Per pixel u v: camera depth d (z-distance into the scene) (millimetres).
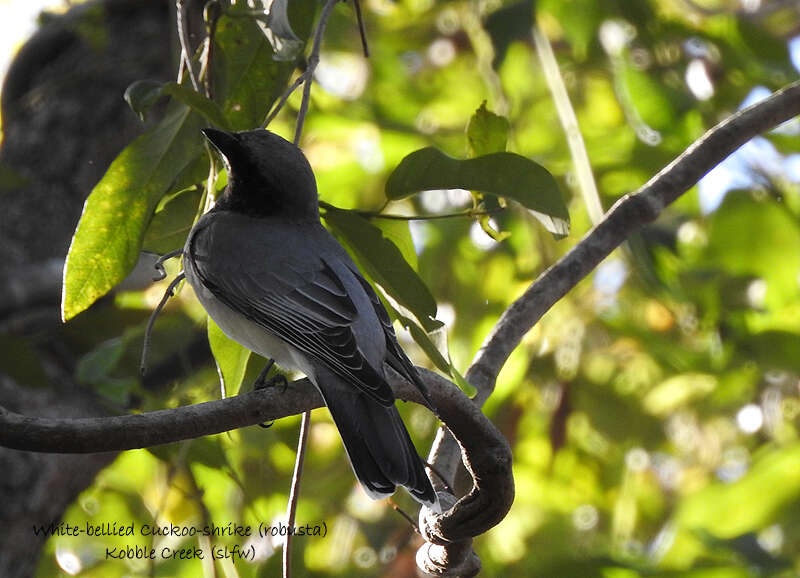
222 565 8906
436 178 6898
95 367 8930
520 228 12680
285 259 7297
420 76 15039
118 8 11648
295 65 7785
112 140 11117
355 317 6980
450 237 13438
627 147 13453
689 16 13266
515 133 12594
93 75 11273
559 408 12453
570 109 9711
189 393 9938
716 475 13648
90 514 11969
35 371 9141
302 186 7805
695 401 13023
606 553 11508
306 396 5883
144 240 7633
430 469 6859
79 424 5199
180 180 7527
